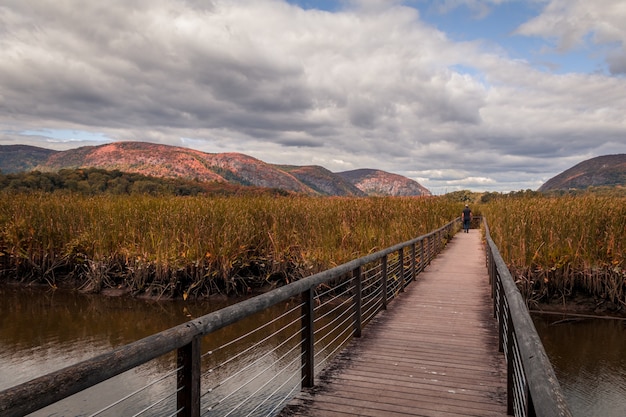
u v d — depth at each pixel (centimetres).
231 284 1287
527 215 1472
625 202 1437
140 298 1253
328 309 1153
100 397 660
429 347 637
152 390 680
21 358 825
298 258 1281
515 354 366
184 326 251
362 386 483
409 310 889
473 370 537
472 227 4044
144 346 210
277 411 428
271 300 362
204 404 634
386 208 1844
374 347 638
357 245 1331
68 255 1405
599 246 1220
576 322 1102
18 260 1431
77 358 826
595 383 773
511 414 406
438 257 1806
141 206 1591
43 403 153
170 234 1326
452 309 896
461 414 411
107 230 1381
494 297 841
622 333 1025
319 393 462
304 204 1697
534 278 1208
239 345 895
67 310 1151
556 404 118
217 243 1277
